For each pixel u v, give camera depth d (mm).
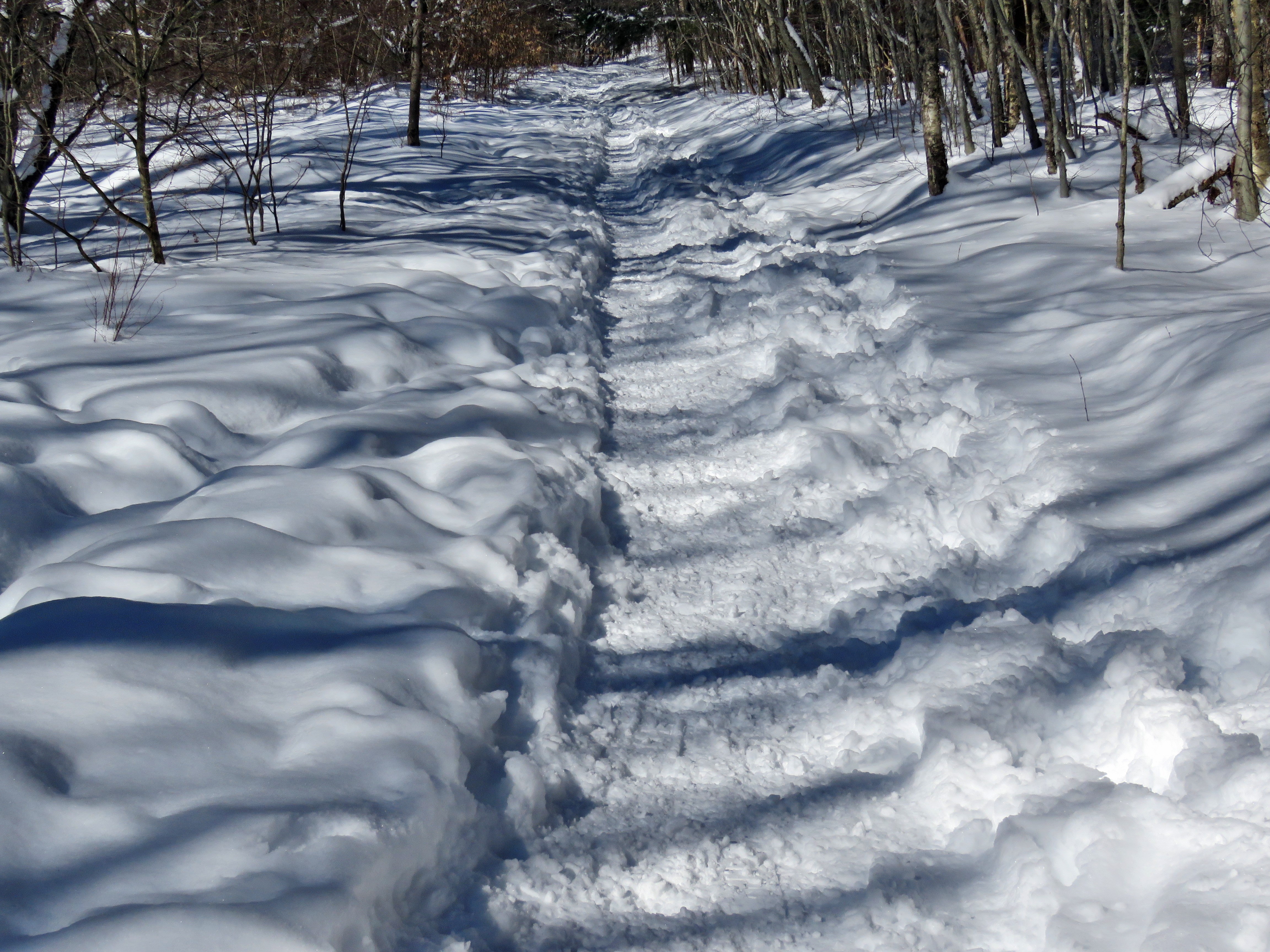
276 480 3279
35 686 1982
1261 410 3375
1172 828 1802
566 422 4492
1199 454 3328
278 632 2379
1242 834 1730
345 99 10156
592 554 3494
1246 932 1545
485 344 5414
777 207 10148
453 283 6648
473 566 2986
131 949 1451
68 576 2525
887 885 1932
